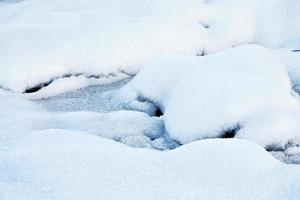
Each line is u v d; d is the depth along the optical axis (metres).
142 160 3.87
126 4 10.91
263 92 5.34
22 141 4.94
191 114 5.42
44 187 3.44
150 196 3.31
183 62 6.82
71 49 8.99
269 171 3.63
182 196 3.31
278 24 10.34
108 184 3.47
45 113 6.50
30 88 8.24
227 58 6.00
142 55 9.28
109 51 9.09
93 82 8.80
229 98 5.29
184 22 10.23
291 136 5.09
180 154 3.94
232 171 3.64
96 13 10.30
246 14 10.65
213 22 10.53
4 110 6.39
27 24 9.88
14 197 3.27
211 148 3.96
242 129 5.13
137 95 7.05
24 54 8.70
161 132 5.84
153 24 9.91
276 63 5.96
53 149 4.13
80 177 3.57
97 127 5.89
